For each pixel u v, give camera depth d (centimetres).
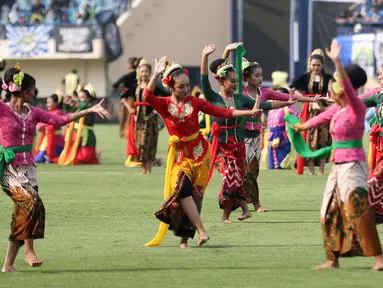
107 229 1994
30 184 1511
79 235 1903
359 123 1436
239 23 7606
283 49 7675
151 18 8650
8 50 8225
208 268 1500
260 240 1806
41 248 1733
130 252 1677
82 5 8319
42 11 8262
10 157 1494
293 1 7662
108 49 8250
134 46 8650
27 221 1486
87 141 4072
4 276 1458
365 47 7556
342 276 1404
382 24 7862
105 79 8412
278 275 1426
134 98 3450
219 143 2064
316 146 3241
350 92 1424
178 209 1708
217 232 1927
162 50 8681
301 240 1800
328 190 1457
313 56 3095
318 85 3084
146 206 2409
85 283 1391
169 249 1708
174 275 1443
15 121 1503
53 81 8406
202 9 8688
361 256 1474
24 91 1513
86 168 3844
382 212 1834
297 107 7338
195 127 1706
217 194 2714
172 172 1711
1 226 2048
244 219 2123
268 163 3675
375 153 1842
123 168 3828
